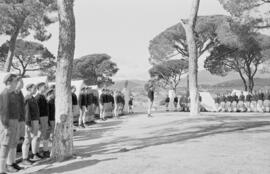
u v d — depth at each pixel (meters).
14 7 23.80
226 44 43.31
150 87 24.88
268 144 10.38
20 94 9.80
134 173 7.42
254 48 46.41
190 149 9.93
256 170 7.25
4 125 8.31
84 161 9.09
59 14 10.03
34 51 54.41
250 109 33.72
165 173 7.25
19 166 9.27
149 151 10.02
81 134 16.39
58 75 10.02
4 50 49.94
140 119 22.81
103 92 24.58
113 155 9.67
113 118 26.17
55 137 9.88
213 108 37.00
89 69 76.00
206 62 52.31
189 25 21.61
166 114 27.34
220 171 7.24
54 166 8.92
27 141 9.85
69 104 10.01
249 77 53.66
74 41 10.12
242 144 10.45
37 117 10.12
